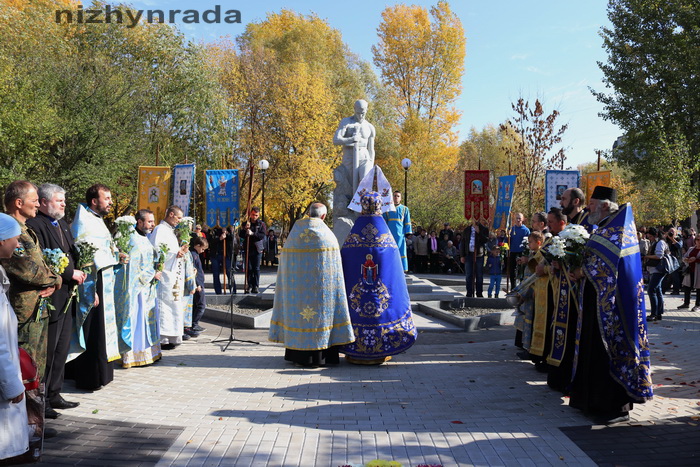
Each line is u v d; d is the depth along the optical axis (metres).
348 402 5.96
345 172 13.14
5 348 3.45
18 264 4.51
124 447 4.57
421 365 7.77
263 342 9.39
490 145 50.09
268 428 5.08
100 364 6.26
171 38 28.50
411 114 41.34
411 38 41.62
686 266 14.09
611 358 5.19
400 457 4.44
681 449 4.59
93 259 5.93
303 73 31.86
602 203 5.68
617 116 29.91
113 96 24.89
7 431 3.49
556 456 4.46
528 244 7.76
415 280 14.64
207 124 29.05
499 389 6.52
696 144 27.94
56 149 23.69
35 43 23.31
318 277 7.39
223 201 13.98
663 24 28.67
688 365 7.76
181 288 8.77
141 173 15.62
